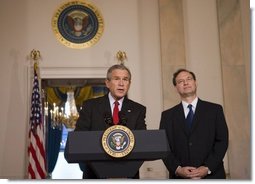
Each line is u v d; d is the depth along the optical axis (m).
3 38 7.32
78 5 7.61
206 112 3.22
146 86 7.26
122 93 2.64
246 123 6.66
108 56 7.44
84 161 1.91
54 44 7.41
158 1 7.30
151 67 7.34
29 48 7.34
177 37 7.11
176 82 3.34
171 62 7.02
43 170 6.41
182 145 3.16
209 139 3.14
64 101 8.12
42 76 7.27
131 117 2.55
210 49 7.03
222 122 3.19
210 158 3.02
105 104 2.66
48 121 7.97
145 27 7.50
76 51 7.43
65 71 7.33
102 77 7.37
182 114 3.27
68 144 1.91
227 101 6.77
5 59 7.26
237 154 6.58
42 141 6.57
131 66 7.37
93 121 2.58
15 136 7.02
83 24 7.55
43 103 7.48
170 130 3.29
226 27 7.02
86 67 7.37
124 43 7.48
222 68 6.90
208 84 6.90
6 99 7.12
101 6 7.62
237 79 6.82
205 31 7.09
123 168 1.92
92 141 1.92
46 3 7.55
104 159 1.90
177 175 3.02
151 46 7.42
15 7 7.45
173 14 7.18
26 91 7.18
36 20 7.46
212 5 7.16
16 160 6.95
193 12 7.14
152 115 7.13
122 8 7.61
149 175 6.75
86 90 8.22
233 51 6.92
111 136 1.91
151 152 1.90
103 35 7.51
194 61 6.98
